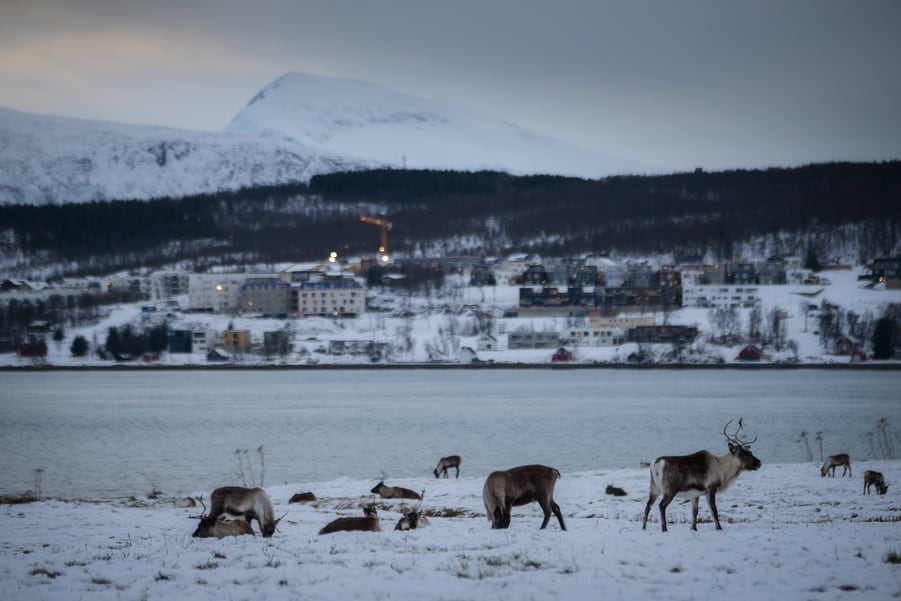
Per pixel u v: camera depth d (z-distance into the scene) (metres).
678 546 31.88
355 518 39.31
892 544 31.89
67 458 116.88
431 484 70.50
